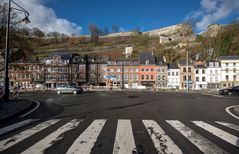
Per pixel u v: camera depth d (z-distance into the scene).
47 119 10.19
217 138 6.92
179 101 19.81
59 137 6.88
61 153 5.42
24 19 18.08
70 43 129.88
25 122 9.42
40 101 19.44
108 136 7.00
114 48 114.06
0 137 6.89
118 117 10.76
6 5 30.95
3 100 16.64
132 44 119.00
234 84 71.38
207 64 74.31
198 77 74.25
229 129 8.28
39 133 7.41
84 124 8.95
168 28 129.50
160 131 7.75
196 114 12.13
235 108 14.66
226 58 72.75
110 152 5.50
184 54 95.56
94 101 19.30
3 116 10.26
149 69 76.06
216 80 72.94
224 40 86.62
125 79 76.75
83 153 5.42
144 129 8.05
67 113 12.11
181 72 75.00
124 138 6.77
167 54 95.88
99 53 105.69
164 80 75.56
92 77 78.62
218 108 15.17
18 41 34.00
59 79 78.44
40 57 91.62
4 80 16.61
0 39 31.59
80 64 78.81
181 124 9.11
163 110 13.52
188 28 121.44
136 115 11.41
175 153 5.48
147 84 75.81
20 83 77.19
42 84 75.06
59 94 31.36
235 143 6.38
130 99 21.39
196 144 6.23
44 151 5.55
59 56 79.12
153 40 120.69
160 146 6.01
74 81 78.44
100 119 10.16
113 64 77.69
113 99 21.38
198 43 100.75
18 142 6.33
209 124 9.23
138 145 6.07
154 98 22.84
